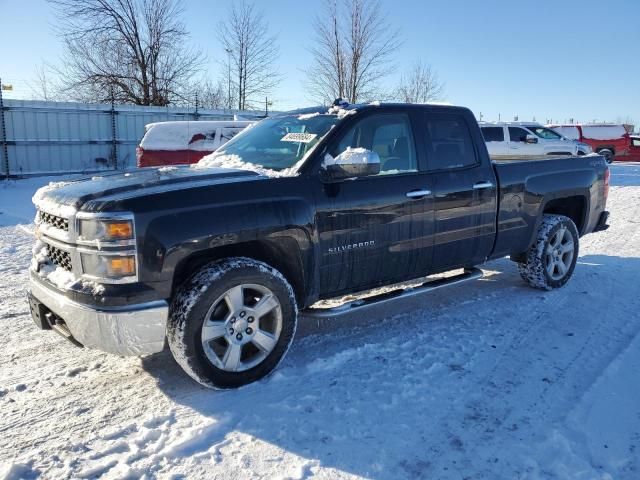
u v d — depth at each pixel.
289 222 3.42
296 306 3.54
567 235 5.41
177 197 3.09
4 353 3.86
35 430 2.89
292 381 3.46
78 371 3.60
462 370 3.62
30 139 17.31
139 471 2.55
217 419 2.99
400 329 4.36
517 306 4.91
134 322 2.97
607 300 5.07
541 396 3.27
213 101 31.39
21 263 6.52
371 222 3.86
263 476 2.54
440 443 2.80
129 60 27.45
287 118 4.49
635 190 14.71
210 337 3.21
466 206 4.46
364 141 3.97
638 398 3.24
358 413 3.08
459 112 4.59
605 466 2.60
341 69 23.56
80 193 3.18
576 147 18.22
